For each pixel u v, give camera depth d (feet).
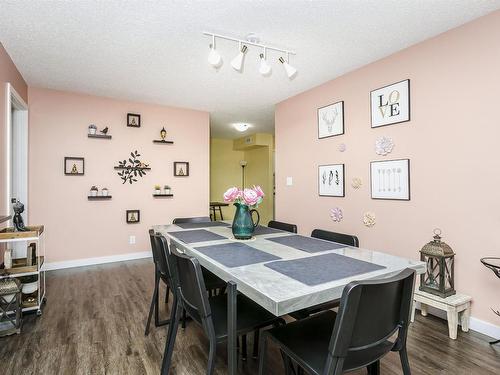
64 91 12.39
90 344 6.53
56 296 9.28
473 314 7.10
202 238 6.84
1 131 8.42
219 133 22.94
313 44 8.32
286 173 13.50
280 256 5.15
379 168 9.33
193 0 6.35
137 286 10.23
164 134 14.42
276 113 14.21
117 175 13.52
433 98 7.90
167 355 5.30
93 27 7.42
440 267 7.09
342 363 3.07
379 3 6.47
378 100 9.34
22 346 6.43
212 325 4.27
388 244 9.06
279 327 4.44
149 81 11.26
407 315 3.69
